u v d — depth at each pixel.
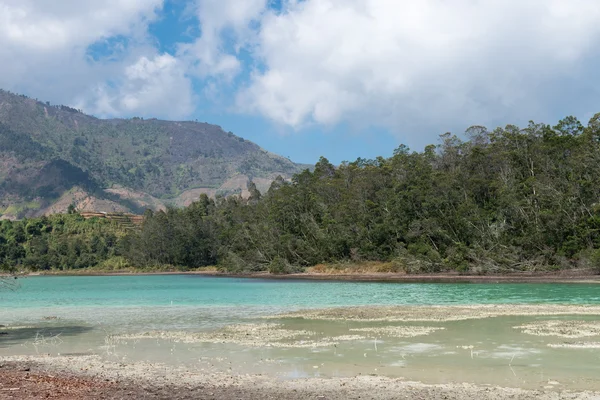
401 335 24.98
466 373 17.20
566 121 98.25
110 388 15.64
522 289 55.22
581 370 17.30
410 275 85.62
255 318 33.66
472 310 35.00
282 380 16.73
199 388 15.73
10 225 196.25
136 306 44.88
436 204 92.38
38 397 13.98
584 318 29.88
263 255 115.69
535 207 83.06
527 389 15.07
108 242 184.25
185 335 26.64
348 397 14.53
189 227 156.88
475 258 81.38
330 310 37.66
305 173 135.62
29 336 27.48
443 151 114.50
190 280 103.12
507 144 98.81
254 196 165.75
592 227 75.44
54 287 83.56
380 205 106.50
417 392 14.90
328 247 104.38
